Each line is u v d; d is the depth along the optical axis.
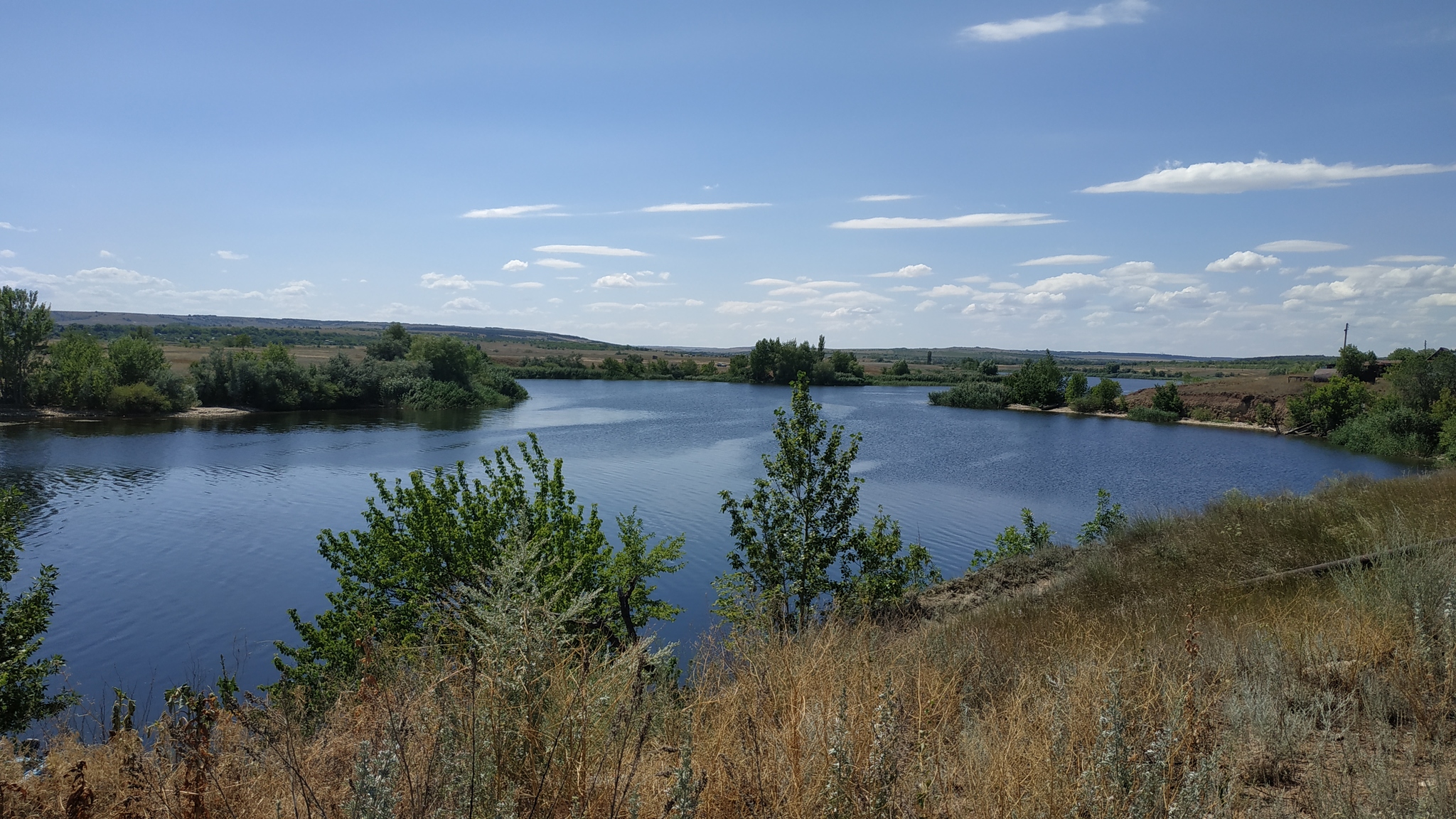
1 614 12.14
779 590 9.52
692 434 62.38
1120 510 19.31
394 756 2.56
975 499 36.06
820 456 12.91
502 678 2.94
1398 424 54.94
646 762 3.05
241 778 3.22
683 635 12.94
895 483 40.75
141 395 69.75
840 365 151.75
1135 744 3.04
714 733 3.36
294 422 69.88
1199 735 3.27
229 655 19.39
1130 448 57.12
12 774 3.20
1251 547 11.09
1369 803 2.91
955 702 4.34
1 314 67.00
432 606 7.61
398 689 3.56
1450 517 10.29
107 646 19.98
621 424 69.69
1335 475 19.09
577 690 3.04
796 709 3.43
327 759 3.35
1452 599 4.44
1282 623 5.60
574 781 2.72
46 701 11.57
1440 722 3.47
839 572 16.70
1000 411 93.06
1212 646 5.03
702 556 25.91
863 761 2.94
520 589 3.39
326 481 40.31
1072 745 3.18
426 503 12.01
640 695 3.43
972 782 3.03
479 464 45.66
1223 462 49.53
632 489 37.47
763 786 2.92
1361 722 3.74
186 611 22.47
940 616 11.32
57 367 70.69
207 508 34.41
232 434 59.50
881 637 6.69
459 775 2.73
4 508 12.65
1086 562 13.49
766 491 13.05
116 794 3.12
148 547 28.44
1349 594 6.12
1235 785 3.02
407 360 97.44
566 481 39.38
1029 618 9.55
